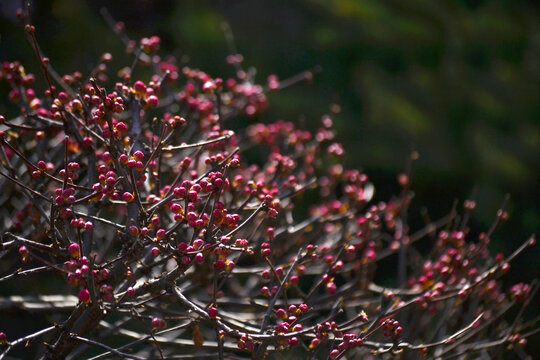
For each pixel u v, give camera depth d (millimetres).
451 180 4016
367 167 3912
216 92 1531
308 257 1402
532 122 4270
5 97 2346
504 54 4422
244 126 2773
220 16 3922
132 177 1303
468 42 4375
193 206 1323
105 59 1574
